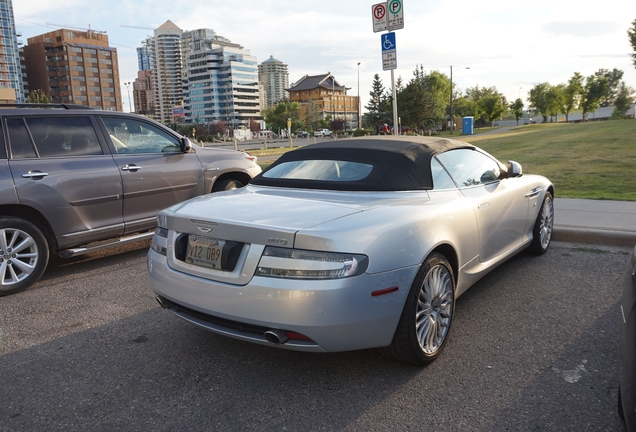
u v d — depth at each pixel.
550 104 96.56
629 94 95.12
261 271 2.63
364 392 2.79
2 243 4.59
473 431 2.40
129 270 5.37
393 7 9.20
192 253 2.96
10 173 4.70
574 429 2.39
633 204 7.48
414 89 63.25
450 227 3.28
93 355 3.35
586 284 4.48
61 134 5.20
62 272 5.36
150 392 2.85
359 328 2.63
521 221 4.72
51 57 166.12
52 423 2.56
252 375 3.03
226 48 196.25
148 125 6.01
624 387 2.00
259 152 31.09
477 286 4.51
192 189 6.25
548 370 2.97
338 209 2.94
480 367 3.04
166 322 3.90
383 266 2.69
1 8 154.50
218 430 2.47
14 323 3.94
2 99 72.25
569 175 11.17
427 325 3.00
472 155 4.28
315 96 193.38
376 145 3.82
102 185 5.33
